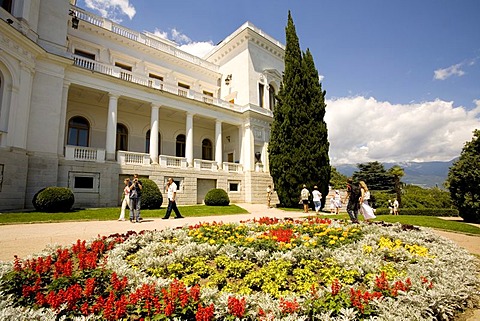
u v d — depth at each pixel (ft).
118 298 10.59
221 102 92.63
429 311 10.52
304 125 71.31
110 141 63.72
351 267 14.49
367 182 189.88
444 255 18.12
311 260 16.24
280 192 73.15
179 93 82.12
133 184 39.27
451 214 82.12
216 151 88.69
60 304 9.60
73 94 68.90
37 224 34.63
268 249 18.21
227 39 110.63
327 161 71.46
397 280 12.54
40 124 52.65
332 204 72.33
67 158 56.03
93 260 14.14
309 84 74.64
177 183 73.82
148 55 87.30
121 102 74.74
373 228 27.30
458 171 61.46
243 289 12.37
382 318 9.27
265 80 106.63
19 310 9.30
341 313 9.68
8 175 45.27
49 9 57.47
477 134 62.64
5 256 18.39
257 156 97.91
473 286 13.92
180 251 16.94
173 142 92.53
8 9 50.08
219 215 51.75
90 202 56.95
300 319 8.98
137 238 21.75
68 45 70.28
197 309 9.62
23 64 49.39
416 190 185.06
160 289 11.00
